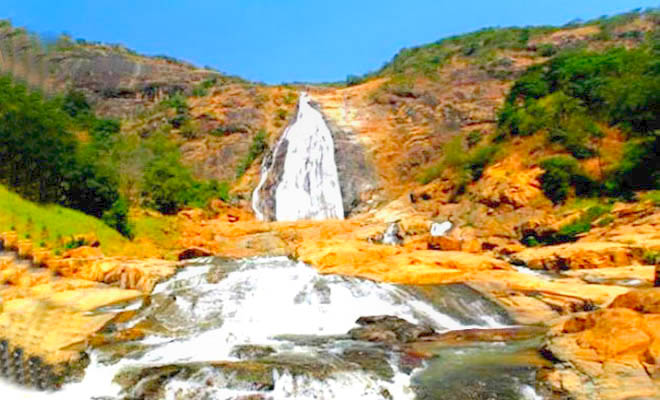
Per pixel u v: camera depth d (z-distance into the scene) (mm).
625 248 27000
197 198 50562
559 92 50938
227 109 80562
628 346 11508
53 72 71125
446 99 72438
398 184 59250
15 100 35375
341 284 21891
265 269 24469
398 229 40750
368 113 73000
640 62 50188
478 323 18891
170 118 78750
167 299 19797
